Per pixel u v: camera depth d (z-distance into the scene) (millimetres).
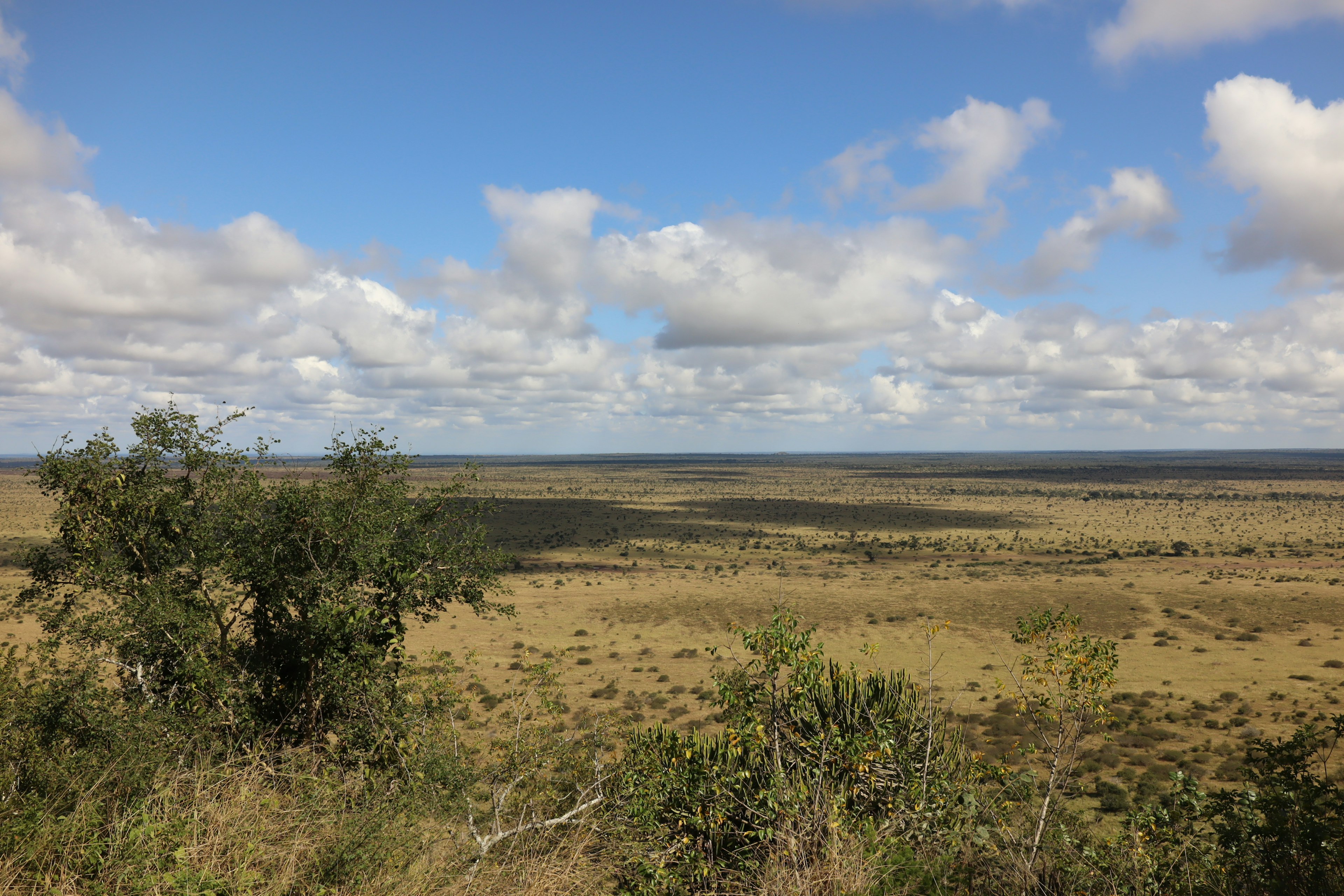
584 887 6367
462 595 13992
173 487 12609
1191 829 7004
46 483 12086
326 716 11992
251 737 10602
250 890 5043
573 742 9695
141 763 7078
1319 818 6316
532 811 8094
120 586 11898
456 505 14266
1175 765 30422
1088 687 7109
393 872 5773
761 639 7891
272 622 12992
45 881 5016
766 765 7824
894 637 62031
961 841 6500
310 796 6836
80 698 9422
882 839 6281
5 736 8016
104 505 12180
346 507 12734
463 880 5852
